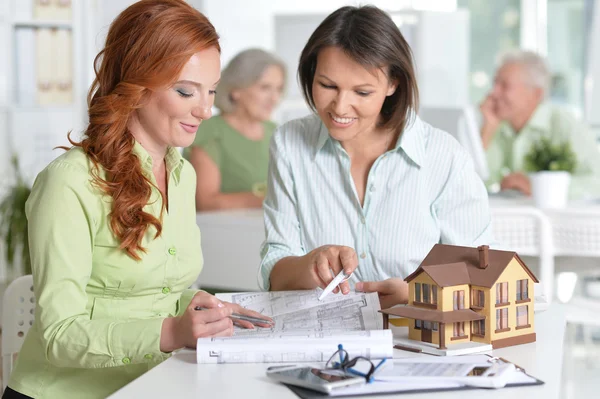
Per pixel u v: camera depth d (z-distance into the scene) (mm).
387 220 1836
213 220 3303
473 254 1456
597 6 5773
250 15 5812
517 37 6078
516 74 4188
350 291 1600
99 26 4371
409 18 5285
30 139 4180
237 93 3766
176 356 1387
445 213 1865
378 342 1323
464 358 1321
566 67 5930
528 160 3389
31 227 1439
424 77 5281
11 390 1559
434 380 1205
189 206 1668
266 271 1842
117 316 1532
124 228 1481
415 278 1429
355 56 1628
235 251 3268
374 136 1831
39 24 4215
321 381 1192
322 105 1704
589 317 2766
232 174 3754
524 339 1455
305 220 1888
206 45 1462
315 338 1348
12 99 4184
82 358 1384
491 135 4309
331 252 1600
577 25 5875
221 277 3301
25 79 4207
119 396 1182
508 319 1436
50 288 1409
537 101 4207
